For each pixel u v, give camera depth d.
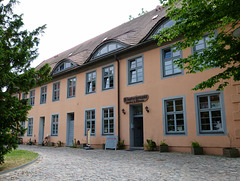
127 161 8.90
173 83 12.52
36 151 14.15
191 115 11.55
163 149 11.86
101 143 15.91
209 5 6.02
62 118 19.88
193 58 7.20
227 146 10.16
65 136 19.20
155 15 17.20
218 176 5.90
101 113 16.31
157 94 13.13
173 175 6.17
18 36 8.80
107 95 16.11
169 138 12.25
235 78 6.61
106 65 16.58
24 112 7.74
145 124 13.44
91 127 17.17
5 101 7.11
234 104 10.21
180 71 12.44
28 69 8.04
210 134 10.76
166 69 13.14
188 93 11.82
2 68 7.02
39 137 22.28
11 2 8.61
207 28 6.47
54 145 20.23
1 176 6.45
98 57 17.06
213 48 7.01
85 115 17.73
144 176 6.13
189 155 10.25
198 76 11.58
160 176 6.09
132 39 15.48
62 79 20.66
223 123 10.41
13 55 7.41
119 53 15.44
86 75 18.23
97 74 17.22
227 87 10.50
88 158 10.07
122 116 14.84
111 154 11.62
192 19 6.32
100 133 16.12
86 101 17.77
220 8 5.75
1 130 7.13
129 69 15.05
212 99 11.09
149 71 13.77
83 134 17.52
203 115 11.28
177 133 12.02
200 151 10.53
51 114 21.23
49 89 22.08
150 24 15.98
